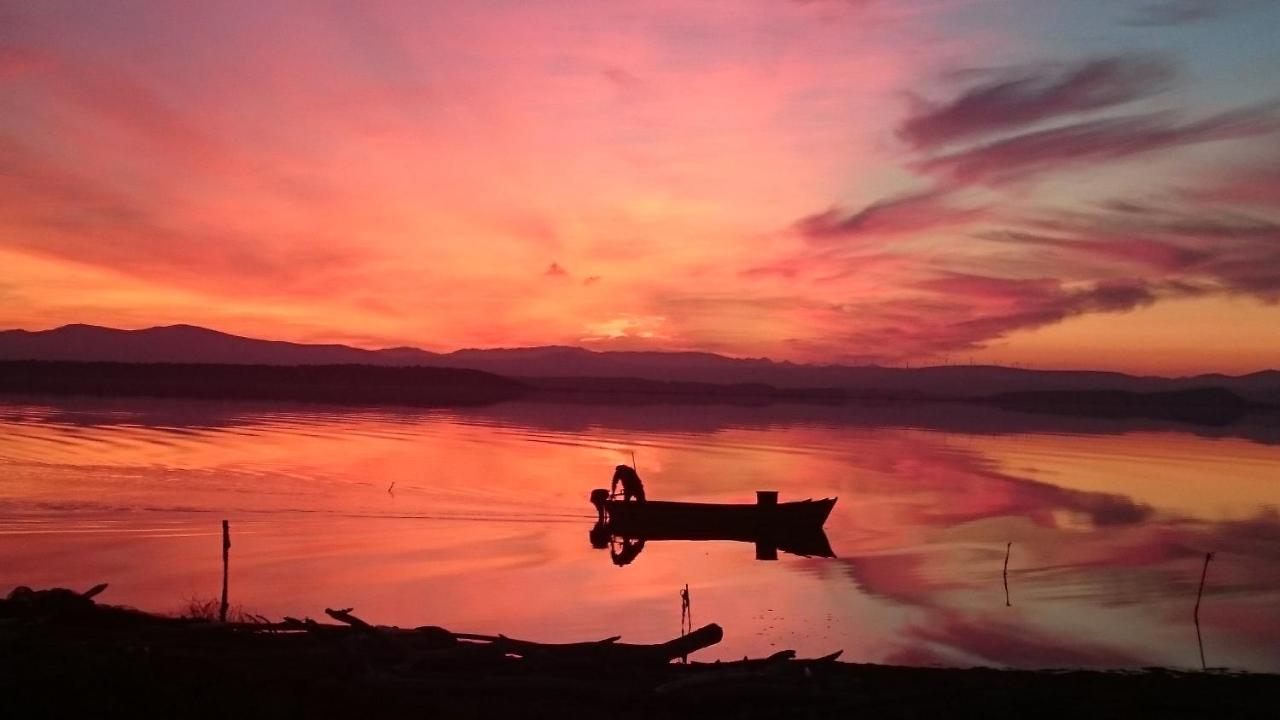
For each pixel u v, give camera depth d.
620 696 10.05
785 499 38.16
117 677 9.29
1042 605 20.05
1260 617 19.19
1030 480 46.81
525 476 39.84
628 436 68.81
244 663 10.14
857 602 20.03
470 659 10.97
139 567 20.11
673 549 26.62
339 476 36.53
